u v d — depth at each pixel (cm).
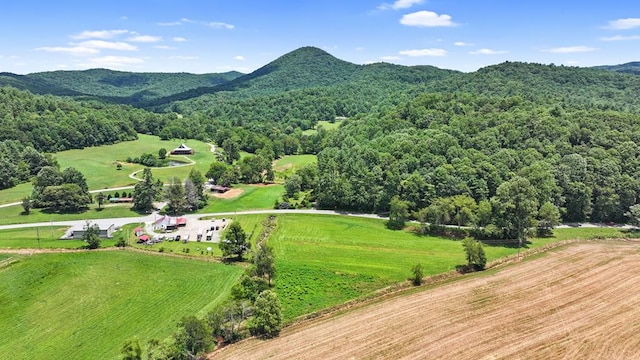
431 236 11819
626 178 12800
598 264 9556
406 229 12312
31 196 14138
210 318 6919
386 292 8562
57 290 8556
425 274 9256
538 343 6594
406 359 6253
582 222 12838
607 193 12650
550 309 7619
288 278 9012
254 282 8219
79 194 14025
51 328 7394
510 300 7988
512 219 11138
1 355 6712
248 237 11612
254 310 7144
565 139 14588
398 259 10062
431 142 14925
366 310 7781
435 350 6462
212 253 10562
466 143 15262
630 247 10725
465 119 17112
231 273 9400
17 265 9456
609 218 12938
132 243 11194
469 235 11719
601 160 13488
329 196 14175
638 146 14025
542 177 12344
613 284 8525
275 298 7119
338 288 8644
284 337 6944
